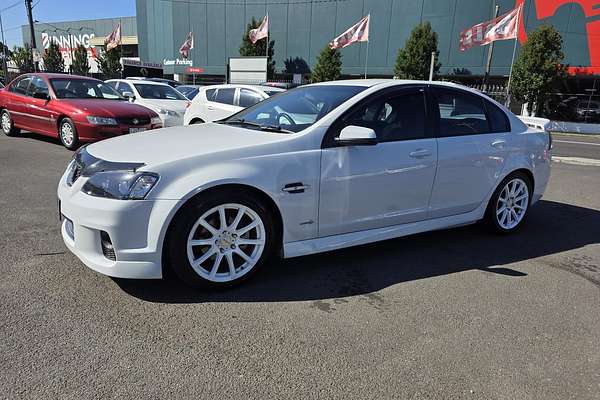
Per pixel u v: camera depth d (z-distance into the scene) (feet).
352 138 11.20
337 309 10.32
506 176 15.48
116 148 11.05
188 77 142.20
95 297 10.27
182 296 10.53
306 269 12.47
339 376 7.97
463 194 14.44
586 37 80.07
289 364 8.24
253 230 11.12
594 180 27.86
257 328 9.37
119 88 40.14
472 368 8.36
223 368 8.04
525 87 75.10
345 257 13.48
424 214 13.73
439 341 9.20
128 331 9.02
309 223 11.60
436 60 90.99
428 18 98.68
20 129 34.86
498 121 15.49
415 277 12.26
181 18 136.46
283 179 10.95
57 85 30.71
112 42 133.28
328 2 112.37
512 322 10.08
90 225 9.82
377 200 12.53
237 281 10.98
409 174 12.92
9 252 12.52
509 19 72.28
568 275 12.86
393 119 12.94
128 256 9.73
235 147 10.72
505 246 15.12
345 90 13.19
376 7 105.91
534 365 8.54
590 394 7.79
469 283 12.02
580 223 18.37
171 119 36.60
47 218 15.53
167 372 7.86
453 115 14.25
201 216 10.18
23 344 8.43
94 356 8.19
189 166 10.09
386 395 7.54
